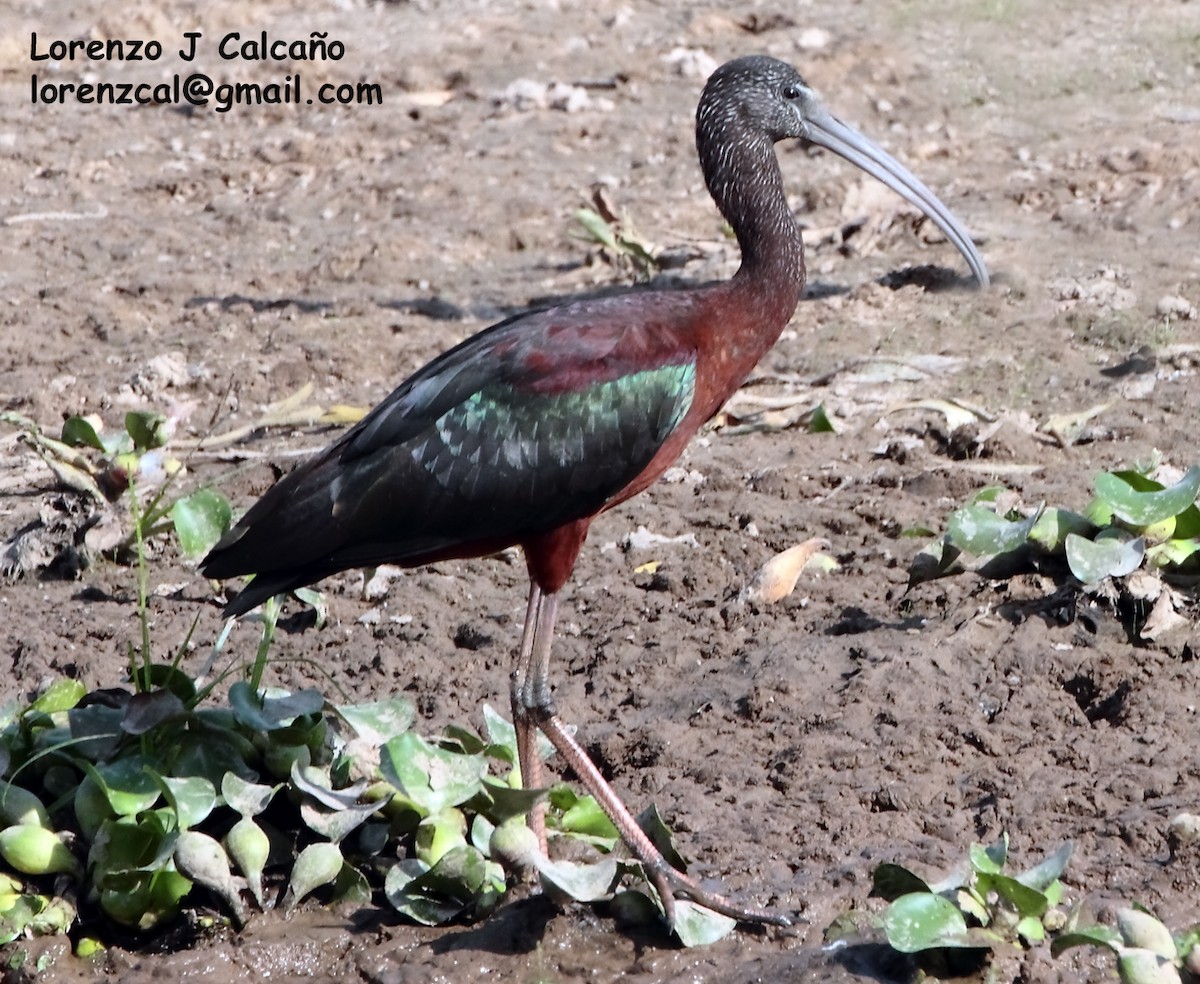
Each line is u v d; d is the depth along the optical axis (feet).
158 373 51.90
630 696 35.27
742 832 29.86
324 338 54.54
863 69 76.48
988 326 52.44
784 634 36.60
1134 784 30.04
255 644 37.96
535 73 79.82
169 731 29.76
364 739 30.58
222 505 32.63
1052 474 42.55
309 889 28.37
